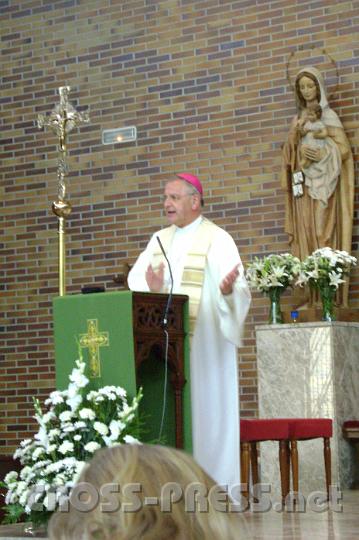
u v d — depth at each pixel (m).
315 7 10.04
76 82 11.32
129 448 1.18
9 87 11.67
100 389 5.20
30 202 11.47
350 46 9.85
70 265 11.18
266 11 10.29
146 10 10.97
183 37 10.73
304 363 8.91
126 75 11.05
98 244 11.05
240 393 10.13
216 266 6.15
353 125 9.76
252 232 10.19
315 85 9.57
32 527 5.26
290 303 9.70
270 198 10.12
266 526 5.91
